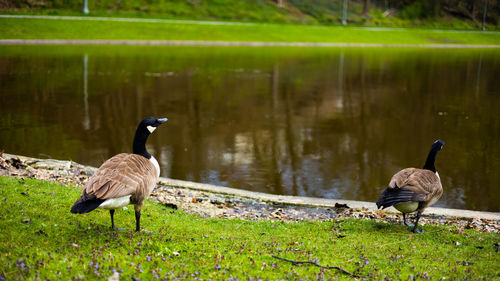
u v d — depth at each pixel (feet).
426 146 49.49
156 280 14.80
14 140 46.68
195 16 225.97
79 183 28.71
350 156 45.37
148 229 20.76
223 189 31.78
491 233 22.82
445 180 38.91
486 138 53.31
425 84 94.63
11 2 191.01
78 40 152.66
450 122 61.46
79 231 18.92
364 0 275.18
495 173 40.83
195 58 127.13
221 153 45.16
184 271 15.70
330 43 194.18
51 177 29.17
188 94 76.18
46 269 14.65
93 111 61.41
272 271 16.69
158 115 60.80
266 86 87.20
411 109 69.62
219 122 58.34
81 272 14.62
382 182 38.11
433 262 18.37
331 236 22.04
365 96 79.97
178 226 21.90
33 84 79.15
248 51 152.97
